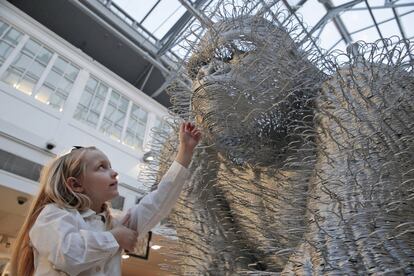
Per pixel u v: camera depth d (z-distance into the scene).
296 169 1.01
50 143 5.77
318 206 0.82
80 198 0.81
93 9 8.13
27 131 5.72
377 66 0.95
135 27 8.47
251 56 1.03
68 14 8.52
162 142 1.33
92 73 7.83
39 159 5.63
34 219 0.81
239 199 1.04
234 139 1.06
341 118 0.92
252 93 1.00
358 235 0.69
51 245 0.71
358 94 0.93
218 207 1.15
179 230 1.21
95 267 0.74
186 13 7.92
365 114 0.88
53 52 7.36
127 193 6.47
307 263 0.71
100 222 0.82
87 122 7.20
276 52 1.04
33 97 6.55
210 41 1.12
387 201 0.73
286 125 1.05
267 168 1.06
